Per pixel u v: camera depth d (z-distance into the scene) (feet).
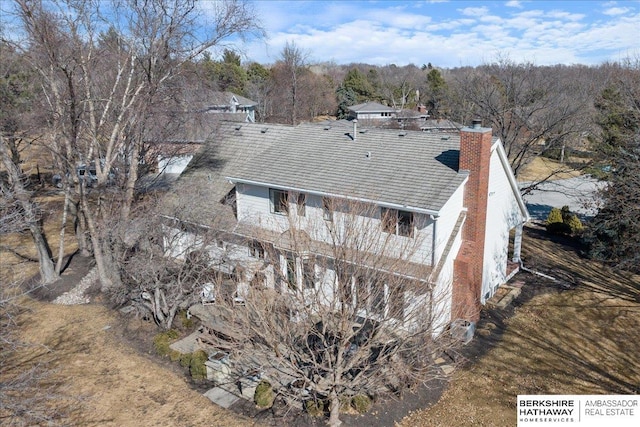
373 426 49.88
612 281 85.46
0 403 45.44
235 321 51.80
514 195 81.66
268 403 53.16
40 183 149.89
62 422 51.01
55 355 64.34
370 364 48.39
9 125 112.88
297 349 50.39
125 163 93.50
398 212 63.31
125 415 52.26
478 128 64.28
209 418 51.55
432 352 50.70
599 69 197.57
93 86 86.07
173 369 60.90
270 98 268.00
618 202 86.17
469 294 66.33
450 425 50.16
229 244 69.00
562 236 110.93
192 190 79.77
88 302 80.18
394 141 76.54
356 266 45.55
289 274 61.31
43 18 70.44
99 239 81.56
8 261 96.12
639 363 61.00
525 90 117.19
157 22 78.43
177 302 67.82
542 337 67.05
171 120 98.58
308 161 76.64
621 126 104.37
